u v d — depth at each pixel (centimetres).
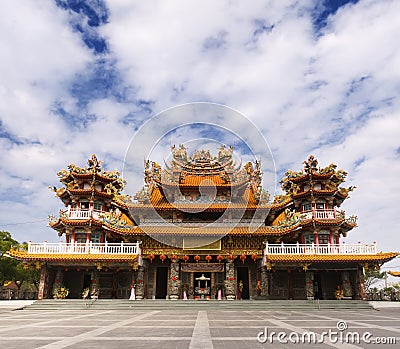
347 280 4347
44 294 4153
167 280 4778
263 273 4362
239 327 1892
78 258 4116
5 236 6875
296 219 4381
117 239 4934
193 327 1902
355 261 4109
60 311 3400
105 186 4888
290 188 5028
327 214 4697
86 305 3700
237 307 3569
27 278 7050
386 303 3750
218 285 4634
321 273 4659
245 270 4794
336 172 4872
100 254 4188
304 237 4778
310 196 4841
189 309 3494
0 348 1252
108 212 4681
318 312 3142
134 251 4297
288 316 2666
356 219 4691
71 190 4709
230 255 4450
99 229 4697
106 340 1437
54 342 1391
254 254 4459
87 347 1272
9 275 6656
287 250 4312
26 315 2897
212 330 1761
